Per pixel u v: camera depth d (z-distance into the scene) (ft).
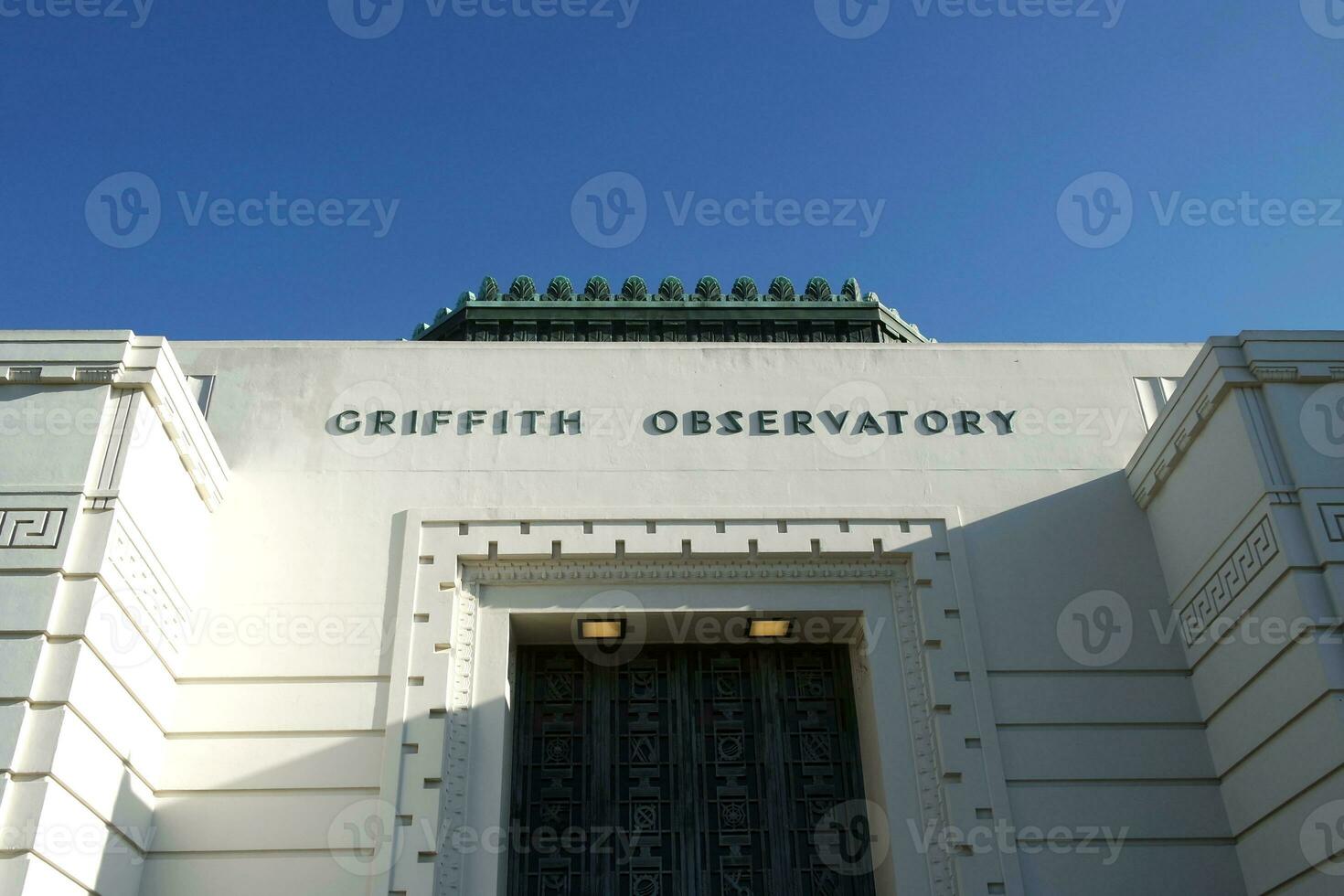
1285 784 28.30
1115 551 34.58
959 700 31.63
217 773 30.14
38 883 24.07
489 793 30.40
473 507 34.30
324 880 28.78
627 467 35.53
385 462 35.45
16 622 25.80
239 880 28.73
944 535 34.37
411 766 30.09
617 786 32.55
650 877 31.45
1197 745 31.48
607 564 33.73
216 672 31.58
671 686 34.06
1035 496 35.50
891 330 43.57
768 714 33.71
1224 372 30.73
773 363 37.86
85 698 26.03
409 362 37.52
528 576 33.55
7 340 29.55
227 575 33.22
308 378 37.14
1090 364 38.42
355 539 33.94
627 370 37.55
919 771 31.07
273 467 35.32
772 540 33.91
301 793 29.91
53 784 24.62
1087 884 29.50
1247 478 29.96
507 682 32.37
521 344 38.01
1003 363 38.24
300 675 31.60
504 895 30.32
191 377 37.06
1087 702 31.96
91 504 27.61
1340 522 28.48
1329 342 30.91
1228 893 29.53
